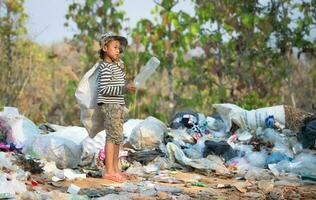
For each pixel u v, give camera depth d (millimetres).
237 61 20828
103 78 7605
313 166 8656
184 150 9719
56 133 9820
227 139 10547
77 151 8977
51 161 8695
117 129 7668
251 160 9297
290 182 7805
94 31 22781
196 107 20844
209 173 8758
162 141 10062
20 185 6207
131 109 20328
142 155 9234
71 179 7508
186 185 7453
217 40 20141
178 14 19344
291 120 10578
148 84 25078
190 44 20328
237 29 20188
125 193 6598
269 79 20859
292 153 9742
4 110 10195
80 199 6020
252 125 10672
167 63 20172
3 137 9398
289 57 20734
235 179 8328
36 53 23891
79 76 24891
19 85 21750
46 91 26188
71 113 25703
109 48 7766
